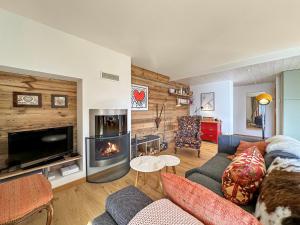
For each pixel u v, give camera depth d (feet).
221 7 5.34
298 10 5.45
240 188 3.51
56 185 6.98
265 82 17.61
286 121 11.68
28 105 6.90
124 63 9.71
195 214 2.43
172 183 2.93
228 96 16.34
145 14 5.77
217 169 5.91
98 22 6.29
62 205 6.01
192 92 19.39
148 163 6.84
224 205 2.19
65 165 8.15
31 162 6.34
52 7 5.36
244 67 11.02
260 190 3.13
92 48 8.07
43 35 6.38
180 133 13.35
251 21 6.18
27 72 6.45
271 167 3.75
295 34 7.22
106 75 8.70
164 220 2.21
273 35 7.34
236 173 3.63
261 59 9.88
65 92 8.15
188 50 9.16
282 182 2.79
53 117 7.73
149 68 13.12
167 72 14.47
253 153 4.67
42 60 6.35
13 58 5.65
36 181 4.96
